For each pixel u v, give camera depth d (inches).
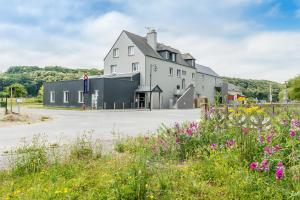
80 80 1288.1
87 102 1250.0
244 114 249.9
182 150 217.0
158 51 1648.6
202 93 2037.4
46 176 176.7
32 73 3373.5
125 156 220.8
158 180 153.9
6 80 2753.4
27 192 147.5
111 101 1238.3
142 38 1643.7
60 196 139.9
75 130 442.9
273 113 280.5
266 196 133.9
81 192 147.9
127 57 1515.7
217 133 234.4
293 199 127.6
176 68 1728.6
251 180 145.5
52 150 238.4
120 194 131.6
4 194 148.1
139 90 1389.0
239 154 181.8
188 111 1157.1
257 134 209.2
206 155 197.5
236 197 136.6
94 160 216.7
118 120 649.0
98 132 414.6
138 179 139.2
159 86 1558.8
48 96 1467.8
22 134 396.2
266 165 156.3
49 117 717.3
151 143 242.5
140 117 756.6
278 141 199.6
